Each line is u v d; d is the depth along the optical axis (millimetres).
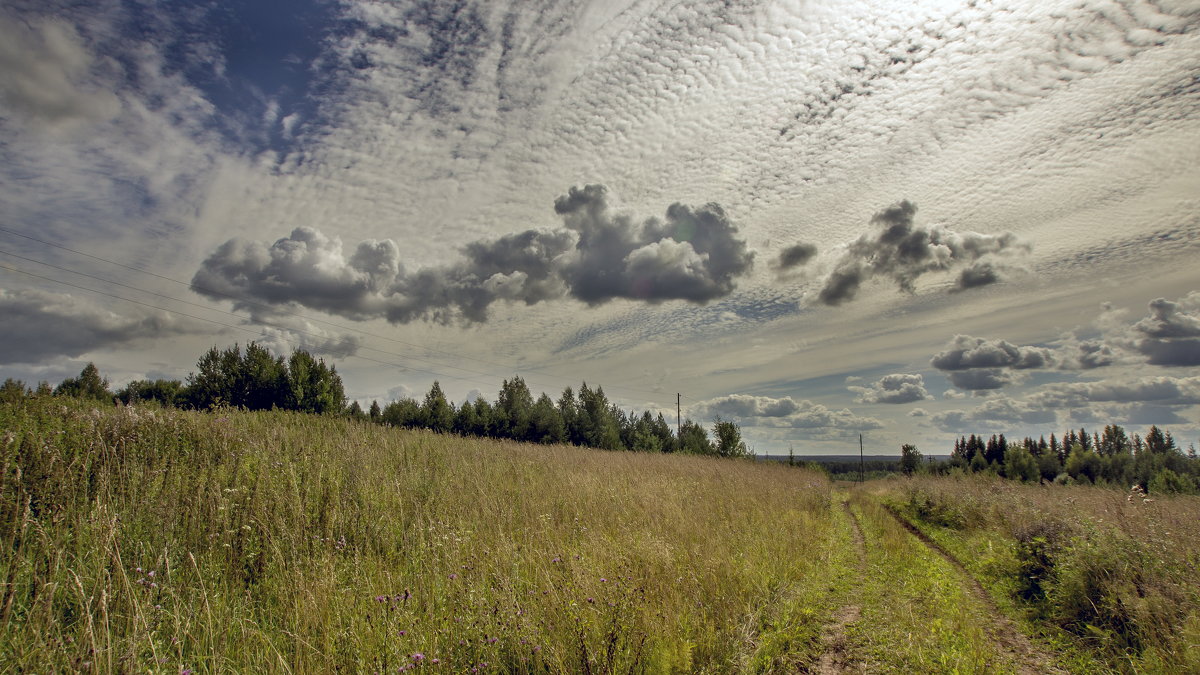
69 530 5051
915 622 6133
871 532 13531
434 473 10562
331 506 7352
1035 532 8984
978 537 11719
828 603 6867
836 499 25891
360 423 17453
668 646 4578
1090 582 6605
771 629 5629
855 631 5863
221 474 7605
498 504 9016
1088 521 8500
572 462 16766
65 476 6074
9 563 4301
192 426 9953
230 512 6316
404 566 6156
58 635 3441
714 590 6289
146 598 4324
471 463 12734
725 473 20328
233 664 3875
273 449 9578
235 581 5227
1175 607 5648
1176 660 4941
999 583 8305
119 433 8250
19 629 3541
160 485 6594
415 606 4770
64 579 4297
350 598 4941
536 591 5387
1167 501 10875
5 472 5527
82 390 15242
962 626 5965
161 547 5168
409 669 3678
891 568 9086
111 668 3180
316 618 4484
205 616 4242
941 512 15656
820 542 10836
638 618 4820
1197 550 6992
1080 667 5324
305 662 3971
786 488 20156
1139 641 5488
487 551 6270
